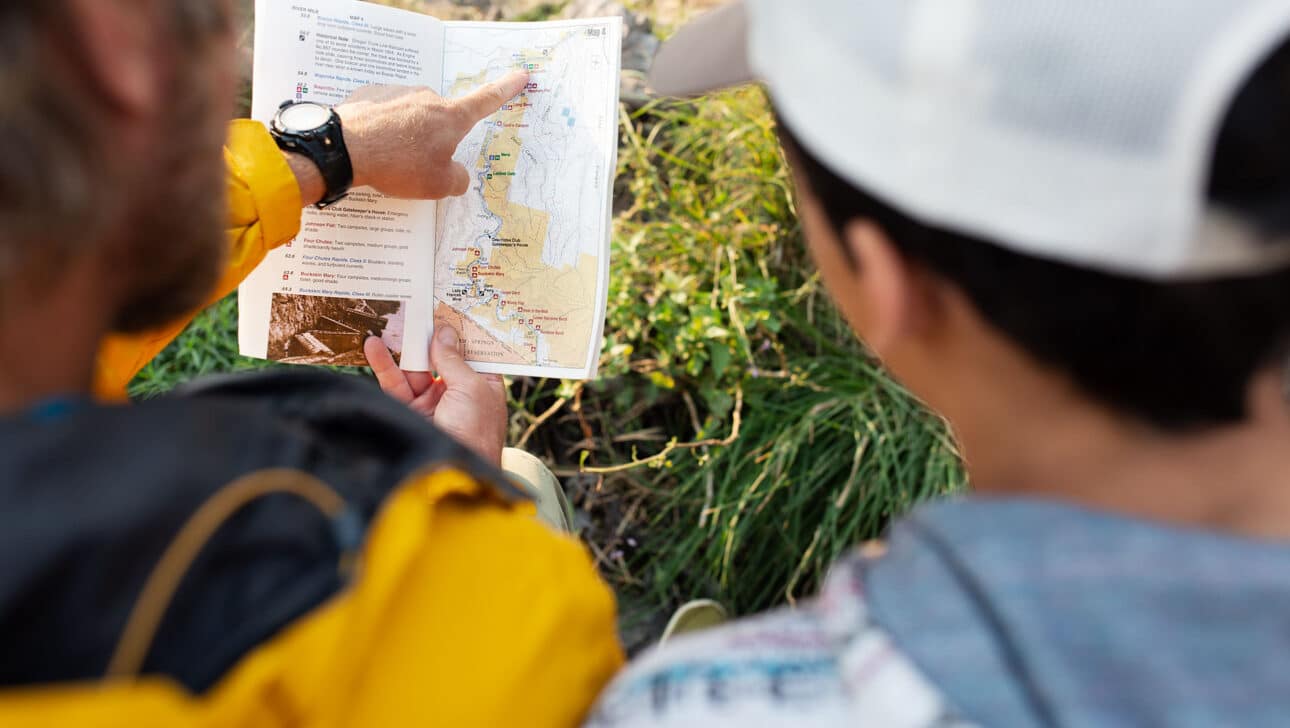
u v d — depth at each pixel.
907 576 0.49
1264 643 0.42
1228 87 0.41
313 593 0.47
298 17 1.20
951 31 0.44
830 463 1.73
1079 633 0.43
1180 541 0.45
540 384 1.76
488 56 1.29
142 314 0.58
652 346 1.76
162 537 0.44
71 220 0.45
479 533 0.60
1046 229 0.44
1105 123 0.42
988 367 0.53
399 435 0.60
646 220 1.90
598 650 0.63
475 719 0.54
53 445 0.45
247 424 0.52
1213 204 0.43
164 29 0.50
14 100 0.43
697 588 1.75
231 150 1.04
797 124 0.52
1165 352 0.47
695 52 0.77
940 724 0.43
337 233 1.24
